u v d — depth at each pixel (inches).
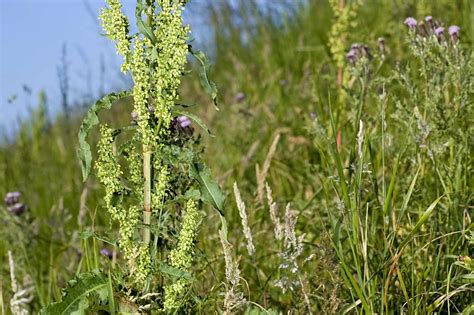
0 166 271.3
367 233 118.6
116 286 99.5
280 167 184.4
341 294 122.0
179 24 96.7
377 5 263.0
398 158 120.1
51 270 160.7
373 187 129.1
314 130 165.3
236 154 208.5
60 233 182.4
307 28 315.3
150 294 98.0
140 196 100.7
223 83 316.5
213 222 154.0
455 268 120.8
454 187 135.6
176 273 99.4
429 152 135.0
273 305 131.3
